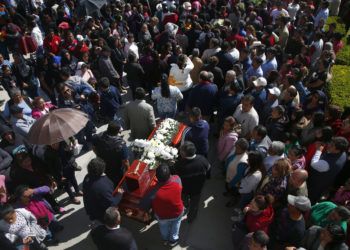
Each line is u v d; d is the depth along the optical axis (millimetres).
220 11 13094
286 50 10758
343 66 9898
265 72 8945
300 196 4848
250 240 4555
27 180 5637
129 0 14977
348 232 4840
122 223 6559
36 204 5473
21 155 5539
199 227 6527
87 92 8312
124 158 6070
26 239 4988
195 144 6559
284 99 7215
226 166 6516
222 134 6840
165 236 5902
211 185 7465
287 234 4938
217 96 7738
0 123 6656
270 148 5859
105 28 11219
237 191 6559
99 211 5352
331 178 5777
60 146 6164
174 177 5453
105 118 8914
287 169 5359
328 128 6020
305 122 6809
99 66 9289
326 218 5047
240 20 12156
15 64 9047
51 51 10148
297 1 14102
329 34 11477
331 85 8859
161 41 10703
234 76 7328
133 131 7141
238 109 6938
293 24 13273
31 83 9336
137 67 8922
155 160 6227
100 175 5285
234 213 6426
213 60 8227
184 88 8555
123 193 5820
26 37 11039
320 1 14375
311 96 7156
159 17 13367
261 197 4938
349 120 6520
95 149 6137
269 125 6715
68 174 6578
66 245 6168
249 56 9414
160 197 5309
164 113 7949
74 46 10047
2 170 6070
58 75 8977
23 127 6871
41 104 7293
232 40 10016
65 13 12938
